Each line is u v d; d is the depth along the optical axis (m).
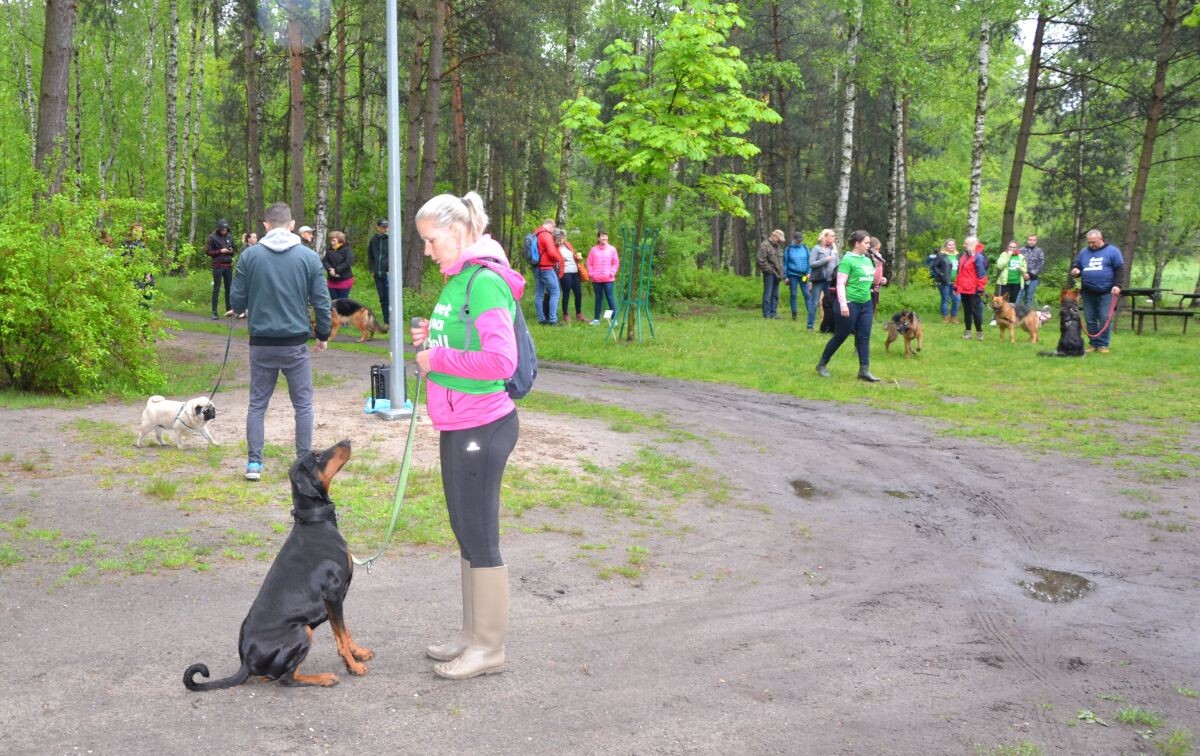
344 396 10.14
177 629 4.16
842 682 4.06
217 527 5.59
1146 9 22.83
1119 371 13.28
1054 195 35.03
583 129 15.12
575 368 13.59
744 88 29.42
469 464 3.71
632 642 4.36
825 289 18.02
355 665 3.80
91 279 9.60
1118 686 4.14
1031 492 7.52
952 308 20.67
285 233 6.55
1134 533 6.51
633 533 6.12
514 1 22.98
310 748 3.19
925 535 6.48
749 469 8.10
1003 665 4.35
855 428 9.84
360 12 22.08
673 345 15.73
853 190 38.91
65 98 11.51
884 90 35.00
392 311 8.93
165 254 10.69
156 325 10.43
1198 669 4.36
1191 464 8.29
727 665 4.18
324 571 3.64
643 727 3.51
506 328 3.58
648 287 16.47
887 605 5.12
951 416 10.43
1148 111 22.67
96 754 3.09
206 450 7.48
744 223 42.38
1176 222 36.06
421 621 4.41
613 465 7.89
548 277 18.66
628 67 14.47
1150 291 18.30
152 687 3.59
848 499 7.32
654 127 14.16
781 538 6.27
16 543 5.13
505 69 23.34
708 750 3.37
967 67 33.09
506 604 3.88
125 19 36.81
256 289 6.46
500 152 32.19
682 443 8.92
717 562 5.69
